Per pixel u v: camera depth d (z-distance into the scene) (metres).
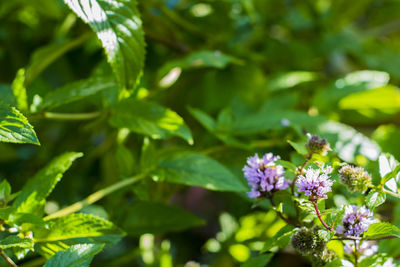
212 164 0.39
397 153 0.45
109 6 0.35
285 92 0.51
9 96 0.38
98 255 0.47
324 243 0.32
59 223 0.35
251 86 0.48
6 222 0.34
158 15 0.50
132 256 0.44
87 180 0.50
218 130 0.43
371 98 0.48
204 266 0.46
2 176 0.48
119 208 0.41
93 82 0.39
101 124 0.47
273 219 0.44
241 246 0.44
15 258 0.37
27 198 0.35
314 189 0.32
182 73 0.49
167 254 0.43
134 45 0.35
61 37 0.49
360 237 0.33
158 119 0.39
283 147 0.44
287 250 0.45
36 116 0.39
